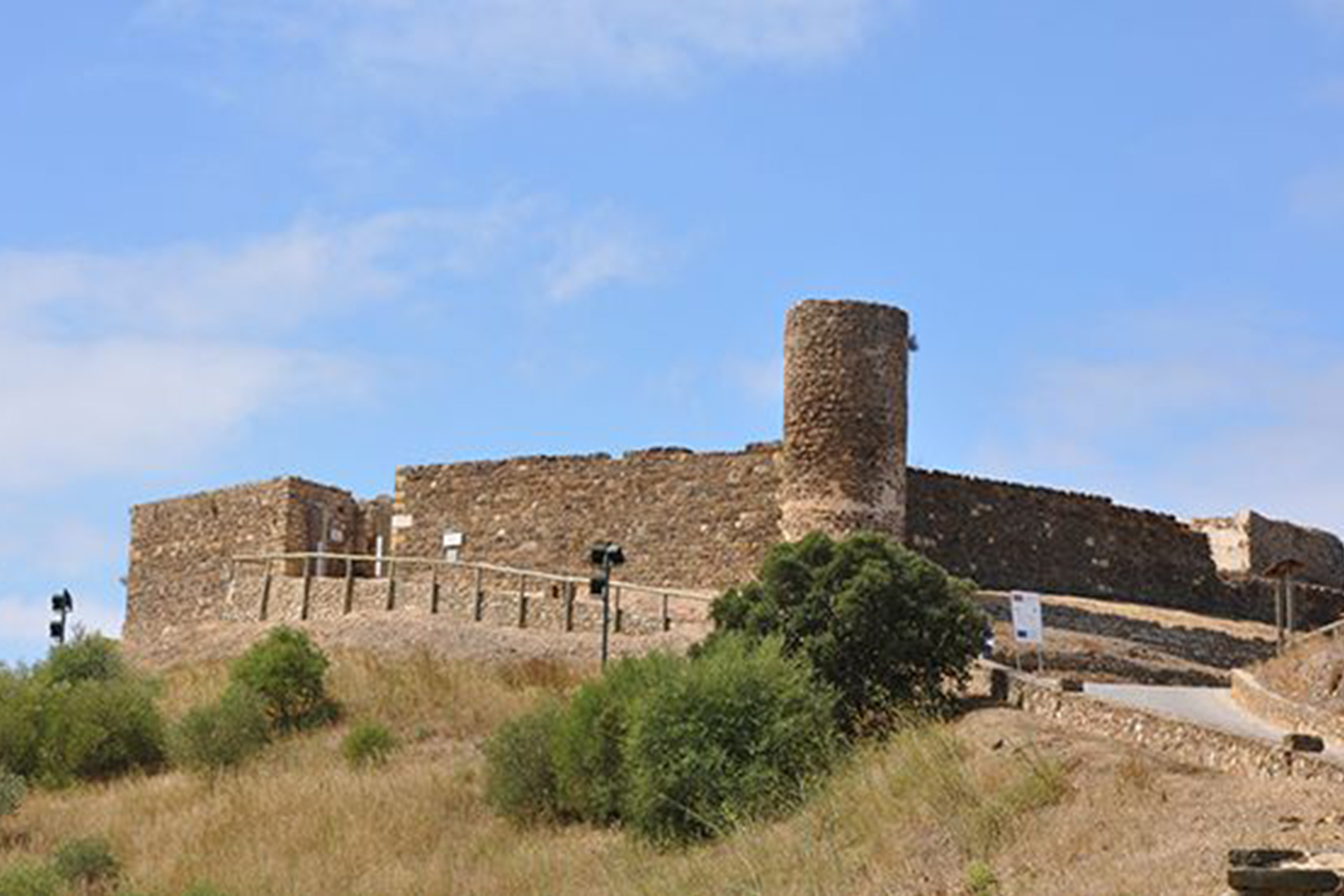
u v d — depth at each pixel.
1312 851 18.69
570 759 32.91
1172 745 26.56
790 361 46.94
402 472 54.81
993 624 43.19
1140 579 52.72
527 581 51.62
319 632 48.22
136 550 61.41
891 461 46.44
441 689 41.97
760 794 29.44
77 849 33.19
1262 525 59.91
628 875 27.66
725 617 35.84
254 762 39.25
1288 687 34.81
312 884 30.62
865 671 33.81
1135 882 19.64
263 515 57.12
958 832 24.33
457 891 29.33
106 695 42.59
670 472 50.12
